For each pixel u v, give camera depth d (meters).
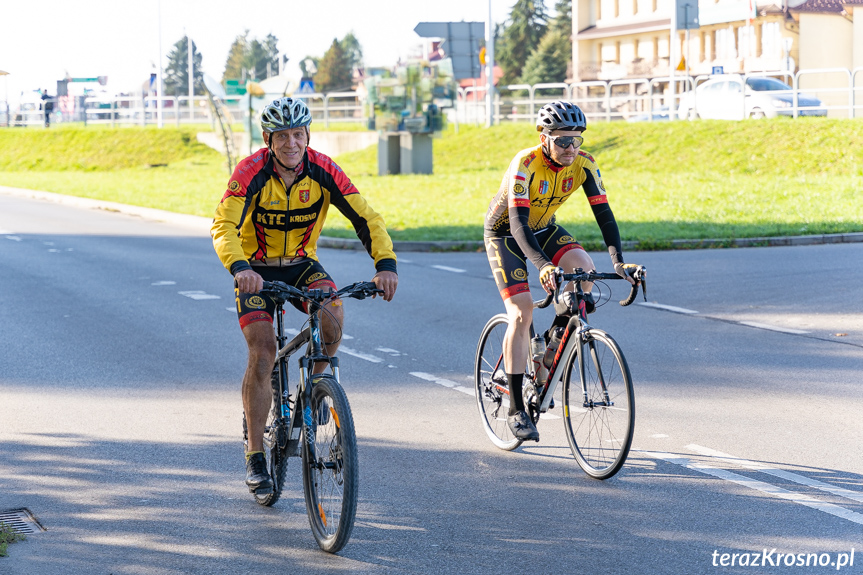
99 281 19.05
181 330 14.27
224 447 8.88
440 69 45.91
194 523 7.02
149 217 34.12
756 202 31.50
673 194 34.09
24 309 15.95
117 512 7.23
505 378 8.83
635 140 46.22
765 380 11.09
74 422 9.66
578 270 8.08
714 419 9.53
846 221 26.25
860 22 78.75
